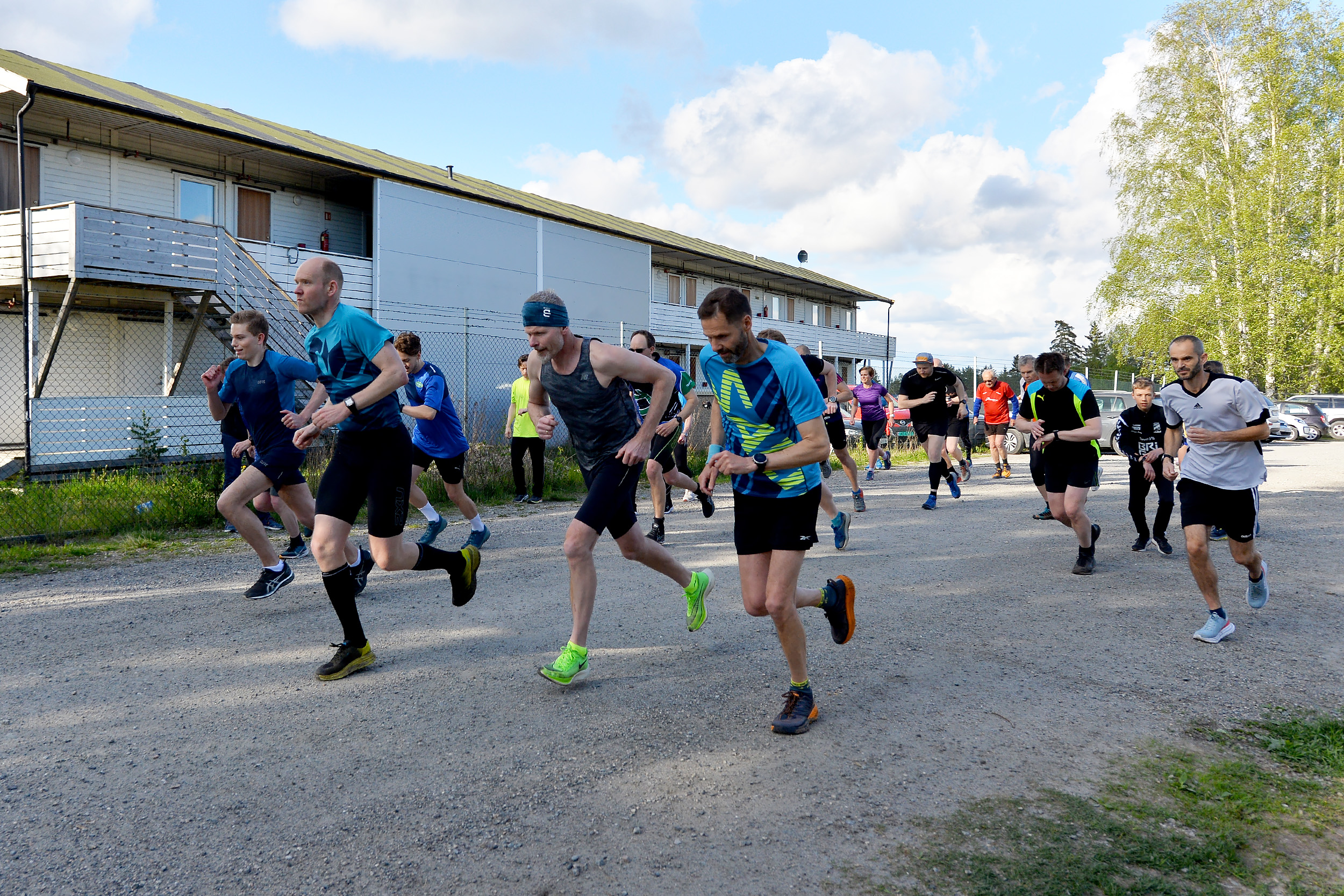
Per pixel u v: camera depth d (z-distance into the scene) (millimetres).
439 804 2682
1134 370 35000
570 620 4867
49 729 3291
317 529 3871
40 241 12523
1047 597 5512
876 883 2238
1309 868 2346
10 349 14609
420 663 4090
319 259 3953
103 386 15500
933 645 4430
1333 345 28484
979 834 2490
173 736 3223
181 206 16188
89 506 8039
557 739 3195
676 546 7328
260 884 2240
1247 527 4699
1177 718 3441
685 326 28016
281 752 3074
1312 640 4586
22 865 2326
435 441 6734
